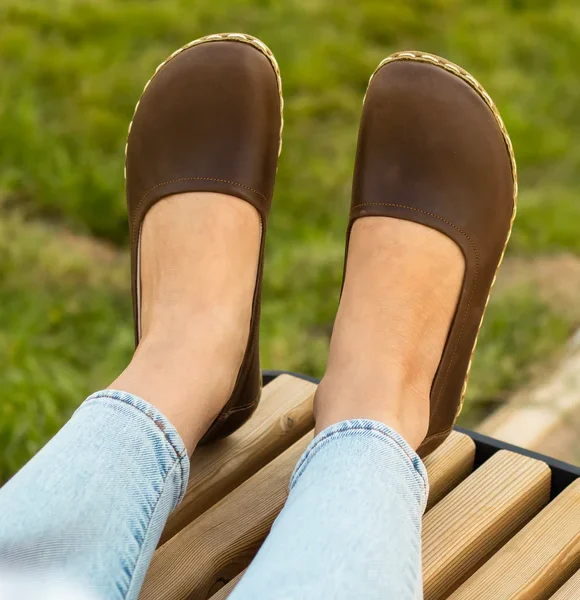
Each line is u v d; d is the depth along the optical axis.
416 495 0.82
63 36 2.94
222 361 0.96
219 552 0.94
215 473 1.06
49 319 1.92
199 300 1.02
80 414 0.83
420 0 3.32
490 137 1.20
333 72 2.84
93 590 0.70
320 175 2.41
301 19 3.09
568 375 1.73
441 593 0.93
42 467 0.76
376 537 0.74
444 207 1.14
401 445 0.84
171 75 1.23
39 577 0.69
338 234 2.24
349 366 0.96
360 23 3.12
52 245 2.11
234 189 1.13
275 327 1.93
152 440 0.82
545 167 2.57
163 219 1.12
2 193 2.25
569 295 2.03
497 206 1.17
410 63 1.24
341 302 1.08
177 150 1.17
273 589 0.68
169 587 0.90
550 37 3.20
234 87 1.20
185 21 3.01
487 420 1.63
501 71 2.97
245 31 3.01
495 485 1.03
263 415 1.16
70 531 0.72
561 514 0.99
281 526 0.76
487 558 1.00
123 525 0.75
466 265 1.13
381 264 1.09
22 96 2.57
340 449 0.83
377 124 1.20
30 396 1.67
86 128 2.49
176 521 1.03
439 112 1.19
